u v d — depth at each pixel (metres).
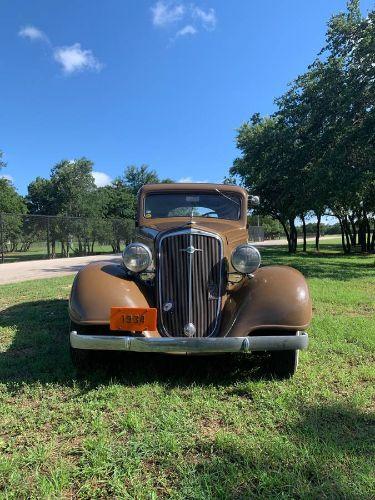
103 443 3.05
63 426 3.34
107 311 4.05
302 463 2.80
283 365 4.30
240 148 28.95
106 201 45.03
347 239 31.42
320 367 4.67
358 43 16.19
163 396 3.91
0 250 22.27
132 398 3.86
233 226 5.61
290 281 4.30
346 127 16.03
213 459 2.87
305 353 5.15
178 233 4.43
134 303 4.14
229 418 3.48
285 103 18.73
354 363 4.86
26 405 3.73
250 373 4.49
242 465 2.82
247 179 25.92
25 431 3.29
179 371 4.53
